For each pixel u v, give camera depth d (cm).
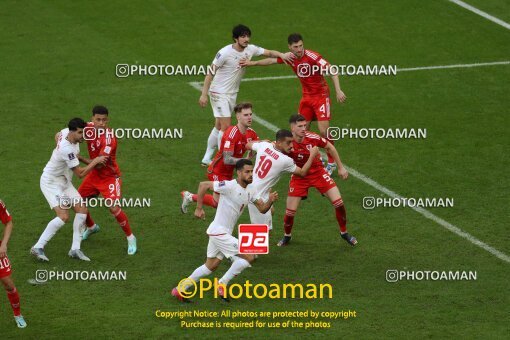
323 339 4244
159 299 4584
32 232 5225
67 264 4912
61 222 4900
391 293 4647
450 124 6781
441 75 7638
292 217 5091
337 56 7950
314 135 5053
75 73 7506
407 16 8712
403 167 6119
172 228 5328
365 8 8850
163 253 5044
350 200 5684
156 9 8781
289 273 4847
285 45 8081
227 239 4509
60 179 4988
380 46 8144
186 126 6694
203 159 6112
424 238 5222
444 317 4416
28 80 7350
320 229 5353
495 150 6369
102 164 4922
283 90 7344
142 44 8081
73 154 4862
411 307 4516
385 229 5331
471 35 8388
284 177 6072
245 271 4869
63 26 8388
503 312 4459
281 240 5172
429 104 7131
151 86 7325
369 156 6278
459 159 6234
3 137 6419
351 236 5166
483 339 4216
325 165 6191
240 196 4528
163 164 6119
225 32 8338
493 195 5731
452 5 8969
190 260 4972
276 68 7756
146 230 5300
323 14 8712
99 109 4981
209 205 5091
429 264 4938
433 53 8038
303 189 5084
